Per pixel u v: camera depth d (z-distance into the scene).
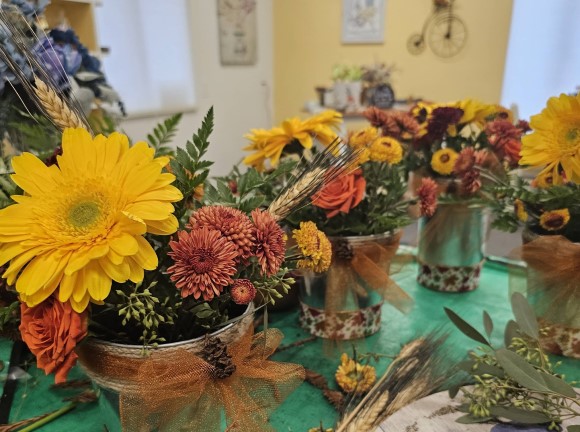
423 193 0.84
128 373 0.45
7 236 0.40
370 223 0.78
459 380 0.64
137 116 2.43
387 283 0.80
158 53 2.59
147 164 0.43
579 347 0.77
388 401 0.61
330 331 0.82
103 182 0.43
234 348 0.48
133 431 0.48
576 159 0.66
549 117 0.69
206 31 2.86
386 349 0.81
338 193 0.68
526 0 2.98
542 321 0.78
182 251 0.42
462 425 0.55
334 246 0.74
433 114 0.94
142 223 0.39
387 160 0.76
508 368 0.52
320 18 3.51
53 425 0.63
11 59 0.51
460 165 0.90
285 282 0.50
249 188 0.58
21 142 0.84
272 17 3.62
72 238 0.40
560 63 3.03
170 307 0.46
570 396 0.50
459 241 0.98
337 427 0.59
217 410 0.48
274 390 0.52
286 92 3.79
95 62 0.98
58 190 0.42
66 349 0.40
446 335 0.77
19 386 0.69
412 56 3.38
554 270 0.74
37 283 0.38
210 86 2.97
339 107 2.96
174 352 0.44
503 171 0.93
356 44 3.49
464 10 3.14
